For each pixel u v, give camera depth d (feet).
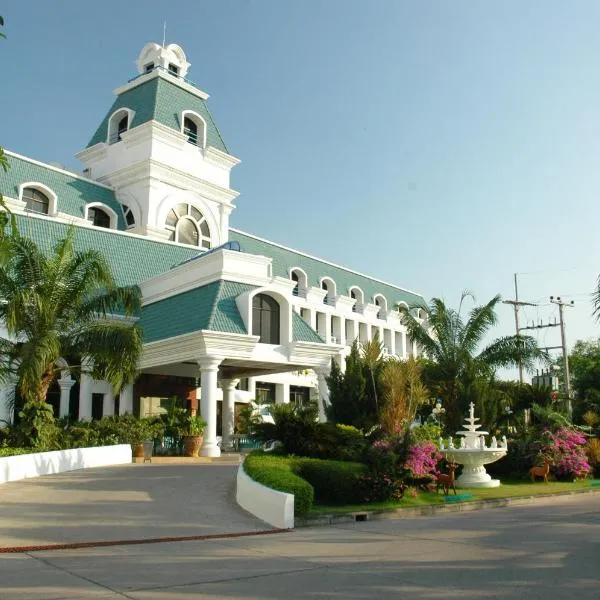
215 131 150.61
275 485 42.88
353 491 50.34
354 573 27.09
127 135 136.87
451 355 85.76
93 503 45.52
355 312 187.52
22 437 64.54
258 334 87.20
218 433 130.00
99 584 24.40
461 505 53.42
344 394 71.97
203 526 39.45
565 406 104.53
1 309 63.67
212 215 144.66
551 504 58.85
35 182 117.39
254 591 23.67
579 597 23.31
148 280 102.32
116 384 65.00
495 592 24.00
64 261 67.77
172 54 148.46
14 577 25.49
